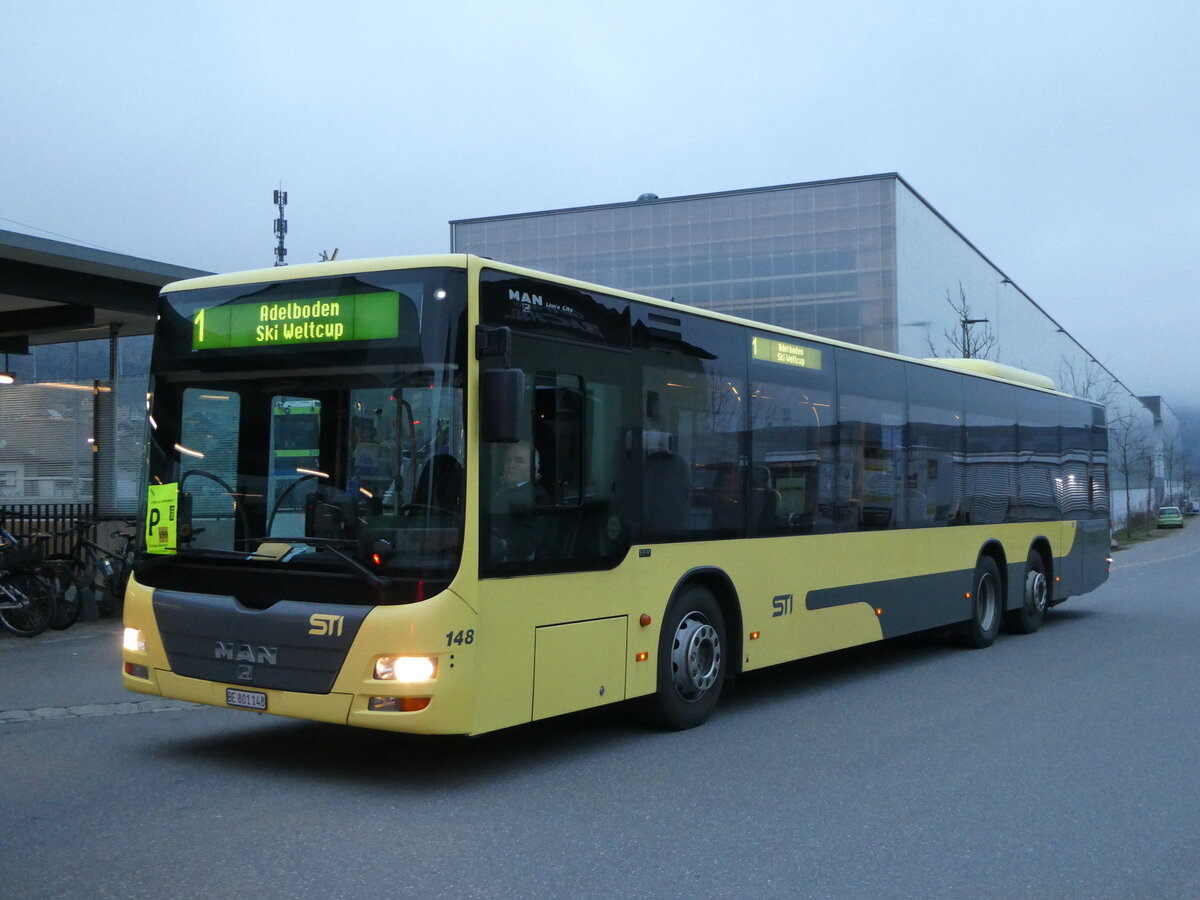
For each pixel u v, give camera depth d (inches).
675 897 193.6
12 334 603.5
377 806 246.4
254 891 191.8
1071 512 622.2
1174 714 360.2
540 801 252.7
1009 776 279.7
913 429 454.9
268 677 257.1
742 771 282.7
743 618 346.6
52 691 377.7
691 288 2281.0
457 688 246.8
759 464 357.4
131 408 599.5
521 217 2412.6
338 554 250.5
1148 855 219.8
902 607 441.1
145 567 281.1
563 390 281.0
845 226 2151.8
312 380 263.1
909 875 206.7
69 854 210.8
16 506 588.1
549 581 273.6
